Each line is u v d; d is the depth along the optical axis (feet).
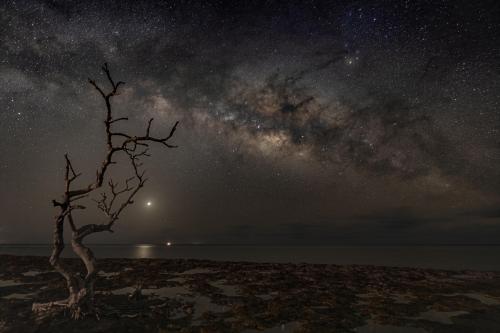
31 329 34.76
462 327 39.65
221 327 38.14
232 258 158.71
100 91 36.27
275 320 41.32
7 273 72.79
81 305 38.65
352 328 38.70
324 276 78.43
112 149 38.58
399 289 62.23
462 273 85.40
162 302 48.88
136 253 195.93
